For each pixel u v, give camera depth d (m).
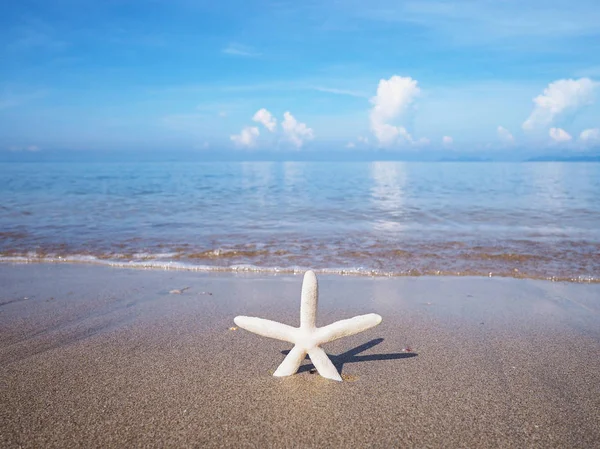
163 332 4.87
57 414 3.07
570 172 56.81
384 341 4.66
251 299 6.32
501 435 2.86
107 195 22.27
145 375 3.72
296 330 3.64
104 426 2.92
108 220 13.77
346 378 3.69
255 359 4.07
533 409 3.20
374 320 3.50
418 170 67.25
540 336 4.84
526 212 15.91
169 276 7.75
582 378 3.75
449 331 5.00
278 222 13.62
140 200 19.86
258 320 3.61
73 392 3.41
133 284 7.16
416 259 8.88
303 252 9.48
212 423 2.96
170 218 14.31
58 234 11.38
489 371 3.88
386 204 18.64
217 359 4.07
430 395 3.39
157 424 2.95
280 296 6.48
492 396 3.39
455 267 8.30
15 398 3.31
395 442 2.76
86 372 3.79
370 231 12.02
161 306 5.93
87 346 4.44
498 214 15.40
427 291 6.82
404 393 3.42
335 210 16.59
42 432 2.85
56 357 4.14
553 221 13.80
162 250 9.65
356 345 4.54
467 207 17.48
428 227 12.72
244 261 8.80
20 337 4.72
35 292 6.65
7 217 14.07
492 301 6.28
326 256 9.14
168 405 3.20
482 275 7.81
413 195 23.16
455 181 36.12
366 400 3.29
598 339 4.75
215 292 6.71
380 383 3.59
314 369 3.82
